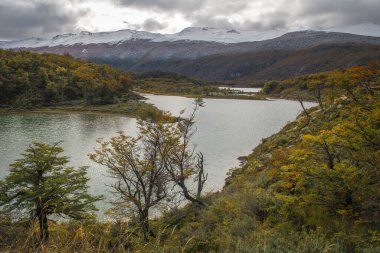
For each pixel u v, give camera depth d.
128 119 100.31
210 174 40.56
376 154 9.20
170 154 25.88
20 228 6.92
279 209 12.80
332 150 11.19
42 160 23.12
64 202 21.81
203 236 12.20
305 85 169.75
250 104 142.25
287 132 39.31
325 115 30.81
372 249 6.98
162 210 26.89
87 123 90.69
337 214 9.86
